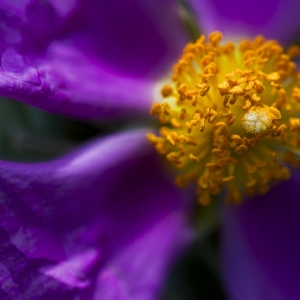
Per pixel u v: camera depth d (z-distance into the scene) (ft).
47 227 0.47
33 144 0.50
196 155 0.48
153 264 0.49
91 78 0.49
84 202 0.48
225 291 0.50
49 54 0.47
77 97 0.48
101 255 0.48
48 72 0.47
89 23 0.49
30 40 0.47
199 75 0.47
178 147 0.48
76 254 0.47
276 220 0.51
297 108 0.48
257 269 0.51
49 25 0.47
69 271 0.47
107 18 0.50
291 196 0.51
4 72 0.45
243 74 0.47
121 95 0.50
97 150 0.48
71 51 0.48
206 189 0.48
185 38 0.51
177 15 0.50
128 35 0.50
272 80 0.47
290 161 0.48
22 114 0.51
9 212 0.46
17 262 0.46
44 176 0.47
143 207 0.50
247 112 0.46
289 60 0.49
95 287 0.48
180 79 0.48
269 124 0.46
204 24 0.51
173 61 0.51
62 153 0.50
